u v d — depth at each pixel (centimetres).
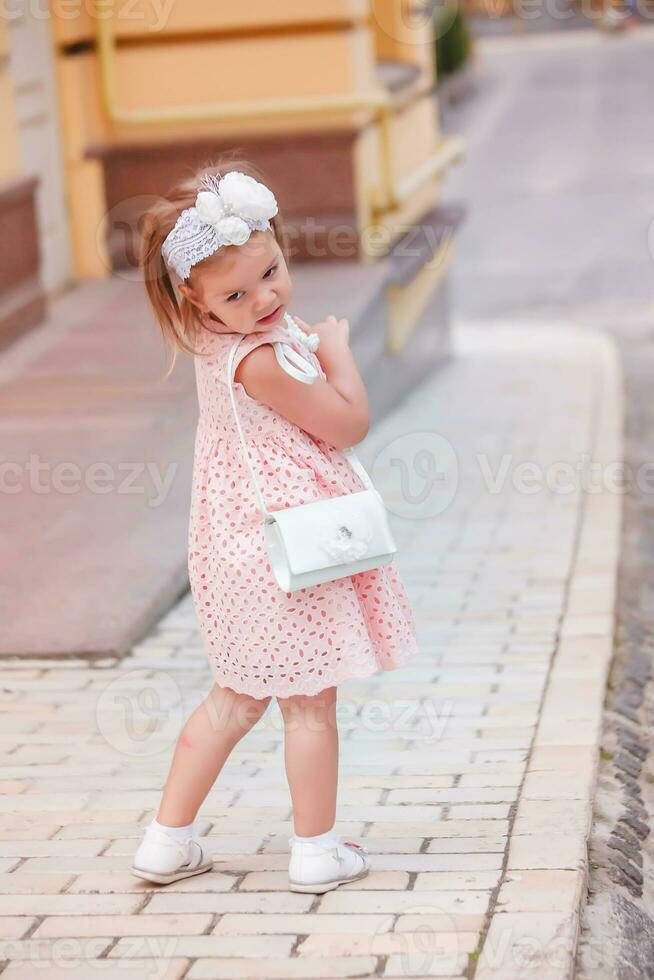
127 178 1440
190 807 467
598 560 916
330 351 461
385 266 1423
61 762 596
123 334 1273
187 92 1418
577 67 5153
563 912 431
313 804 453
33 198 1297
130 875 480
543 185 3094
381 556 437
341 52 1389
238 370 441
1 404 1102
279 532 427
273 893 458
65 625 747
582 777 553
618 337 1908
